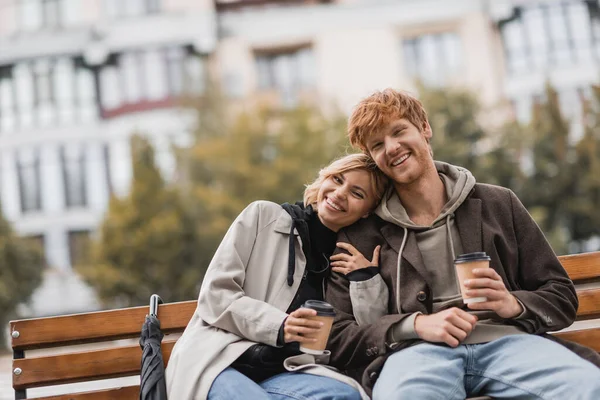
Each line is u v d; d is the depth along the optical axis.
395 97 2.79
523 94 38.28
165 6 40.41
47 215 38.28
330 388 2.46
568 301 2.61
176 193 25.67
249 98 40.16
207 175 31.38
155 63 39.97
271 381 2.56
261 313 2.60
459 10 39.28
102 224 24.77
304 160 30.62
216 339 2.63
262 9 40.91
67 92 39.62
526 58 38.34
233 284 2.71
